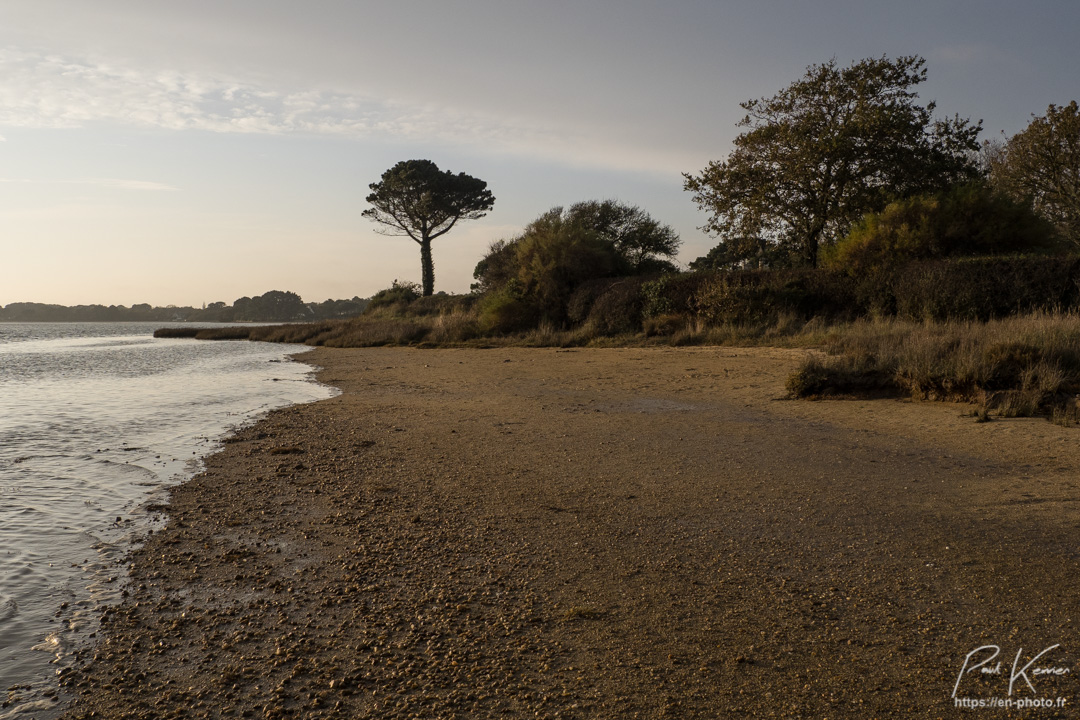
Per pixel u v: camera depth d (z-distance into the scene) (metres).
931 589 4.11
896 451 7.66
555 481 6.61
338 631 3.68
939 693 3.03
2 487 6.49
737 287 22.69
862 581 4.25
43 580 4.34
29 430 9.50
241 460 7.61
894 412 10.04
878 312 19.69
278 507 5.87
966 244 21.06
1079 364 10.33
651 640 3.54
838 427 9.12
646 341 22.50
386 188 56.97
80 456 7.84
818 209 26.38
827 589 4.14
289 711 2.96
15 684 3.17
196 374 18.58
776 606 3.92
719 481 6.55
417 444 8.36
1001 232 20.70
